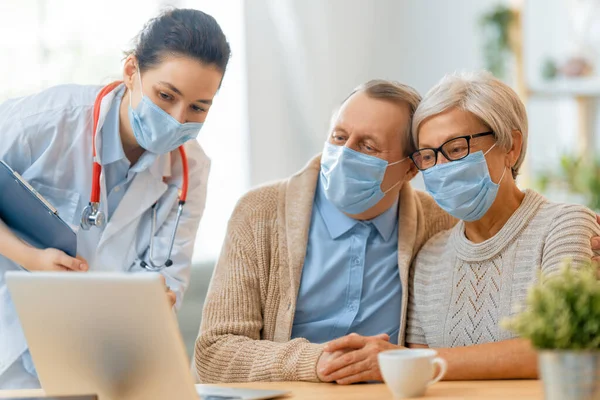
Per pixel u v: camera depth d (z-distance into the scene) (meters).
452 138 1.68
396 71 4.12
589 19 4.33
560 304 1.03
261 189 2.00
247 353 1.67
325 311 1.90
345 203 1.86
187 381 1.17
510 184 1.75
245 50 3.74
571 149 4.36
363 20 3.97
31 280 1.21
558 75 4.34
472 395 1.29
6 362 1.84
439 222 2.01
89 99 1.95
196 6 3.70
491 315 1.69
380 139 1.82
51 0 3.53
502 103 1.68
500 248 1.71
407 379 1.27
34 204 1.64
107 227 1.95
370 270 1.92
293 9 3.79
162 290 1.11
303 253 1.89
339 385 1.49
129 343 1.18
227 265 1.90
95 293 1.16
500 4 4.26
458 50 4.30
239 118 3.76
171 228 2.05
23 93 3.48
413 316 1.86
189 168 2.10
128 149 1.99
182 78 1.77
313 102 3.82
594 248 1.63
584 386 1.01
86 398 1.18
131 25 3.63
